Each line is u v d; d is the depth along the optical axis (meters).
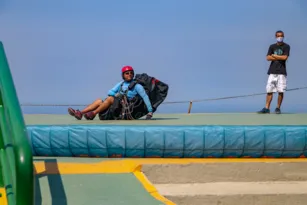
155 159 15.84
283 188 15.15
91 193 12.84
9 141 10.50
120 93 23.94
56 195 12.59
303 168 15.96
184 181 15.24
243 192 14.57
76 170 14.30
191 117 28.53
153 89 24.03
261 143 16.17
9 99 8.55
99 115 24.23
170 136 15.88
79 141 15.91
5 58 9.88
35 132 16.00
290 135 16.22
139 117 24.41
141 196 12.83
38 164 14.70
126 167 14.72
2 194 10.85
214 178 15.45
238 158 16.28
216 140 15.99
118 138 15.88
